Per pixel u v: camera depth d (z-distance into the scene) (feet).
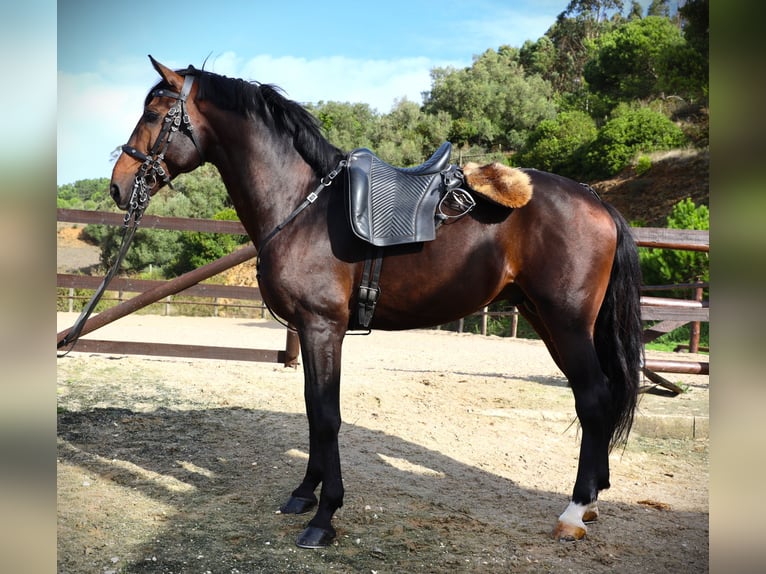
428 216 8.78
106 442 12.46
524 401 16.74
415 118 115.85
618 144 82.69
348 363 24.12
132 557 7.97
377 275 8.88
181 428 13.44
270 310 9.63
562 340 9.00
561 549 8.70
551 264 8.91
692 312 17.12
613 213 9.60
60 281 20.34
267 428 13.60
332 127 105.81
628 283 9.43
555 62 162.30
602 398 8.93
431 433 13.79
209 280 65.51
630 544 9.00
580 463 9.15
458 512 9.77
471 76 130.21
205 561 7.93
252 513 9.46
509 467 12.07
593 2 171.63
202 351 19.07
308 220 8.98
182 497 9.98
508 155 109.29
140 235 75.66
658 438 14.94
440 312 9.28
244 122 9.18
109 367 18.56
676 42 68.03
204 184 84.07
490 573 7.89
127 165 9.12
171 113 9.01
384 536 8.79
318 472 9.59
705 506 10.66
